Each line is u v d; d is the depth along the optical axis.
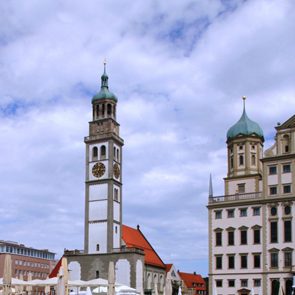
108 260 125.44
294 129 114.56
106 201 129.50
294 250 109.06
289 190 112.44
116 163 133.75
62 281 58.59
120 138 136.62
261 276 111.62
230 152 131.62
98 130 135.25
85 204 131.62
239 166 129.12
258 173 126.06
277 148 115.81
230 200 118.69
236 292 113.50
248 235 114.94
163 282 152.25
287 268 109.12
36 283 80.88
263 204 114.56
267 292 110.12
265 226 113.25
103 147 133.50
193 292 189.38
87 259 127.69
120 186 134.25
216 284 116.25
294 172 112.44
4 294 48.12
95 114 137.25
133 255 123.38
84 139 135.88
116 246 129.12
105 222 128.38
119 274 123.62
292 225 110.38
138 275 124.12
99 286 84.38
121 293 79.88
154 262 147.25
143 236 158.75
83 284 81.31
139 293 83.00
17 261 194.12
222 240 117.69
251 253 113.75
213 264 117.56
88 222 130.25
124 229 148.88
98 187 131.50
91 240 128.88
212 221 119.69
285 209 111.94
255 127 130.88
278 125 116.69
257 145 129.75
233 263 115.44
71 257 129.62
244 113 133.12
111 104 137.75
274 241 111.75
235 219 117.12
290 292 107.75
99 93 138.62
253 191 124.62
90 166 133.62
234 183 127.44
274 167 115.19
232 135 131.25
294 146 114.00
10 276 48.84
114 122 136.50
